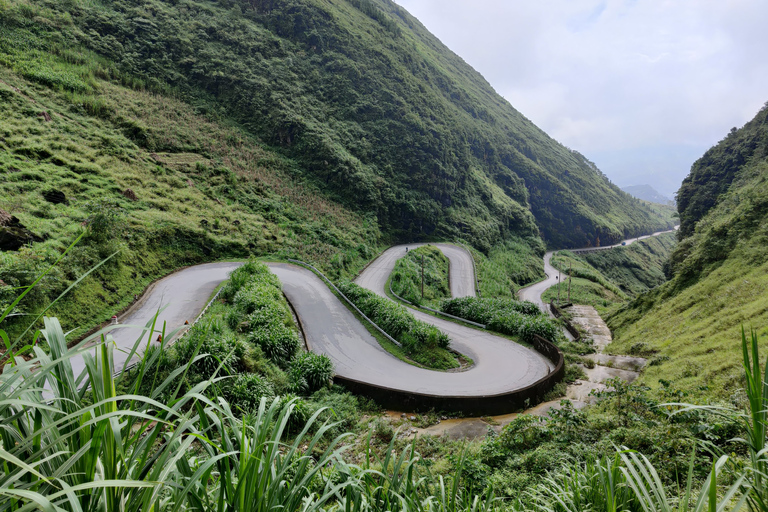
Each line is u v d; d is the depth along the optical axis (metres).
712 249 28.06
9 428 1.31
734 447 4.98
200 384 1.69
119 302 20.17
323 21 96.31
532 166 133.50
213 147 53.16
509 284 64.06
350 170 66.50
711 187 67.19
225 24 82.06
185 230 32.00
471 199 90.50
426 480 3.00
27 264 15.92
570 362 19.73
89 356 1.44
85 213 23.98
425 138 84.50
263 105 69.75
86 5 63.91
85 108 42.41
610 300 67.25
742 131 69.31
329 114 79.62
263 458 1.91
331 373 15.45
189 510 1.73
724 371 12.16
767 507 1.64
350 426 12.23
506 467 7.32
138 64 61.81
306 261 38.03
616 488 2.66
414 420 13.12
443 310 29.09
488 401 13.70
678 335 21.28
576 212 126.12
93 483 1.07
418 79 109.12
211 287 24.83
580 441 7.41
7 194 22.64
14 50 45.78
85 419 1.44
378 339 21.16
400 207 71.12
